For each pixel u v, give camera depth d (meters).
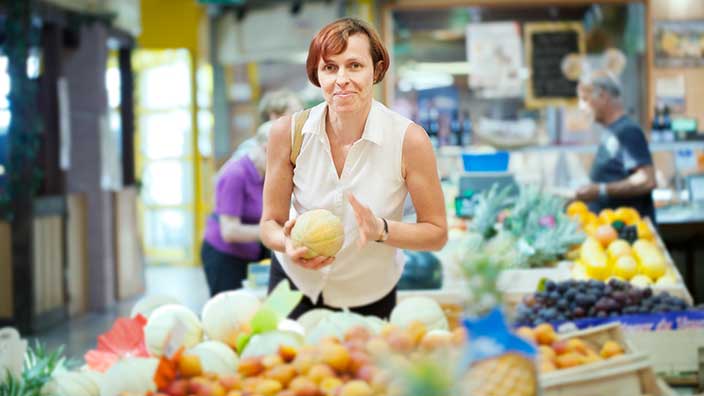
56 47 8.48
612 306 3.27
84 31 9.05
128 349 2.86
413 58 9.45
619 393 2.21
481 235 4.63
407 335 2.28
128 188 9.86
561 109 9.26
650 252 4.38
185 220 13.12
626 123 5.93
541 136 9.27
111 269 9.33
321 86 2.88
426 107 9.46
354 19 2.90
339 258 3.10
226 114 11.30
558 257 4.64
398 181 3.02
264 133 4.93
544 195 5.03
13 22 7.73
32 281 7.81
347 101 2.83
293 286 3.32
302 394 2.07
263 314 2.54
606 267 4.31
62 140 8.48
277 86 11.28
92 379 2.64
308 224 2.82
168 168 13.13
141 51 12.66
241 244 5.16
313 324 2.87
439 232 3.00
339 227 2.86
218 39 10.91
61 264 8.48
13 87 7.73
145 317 3.08
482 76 9.26
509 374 1.79
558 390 2.16
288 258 3.20
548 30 9.25
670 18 9.11
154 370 2.52
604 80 5.93
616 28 9.23
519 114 9.33
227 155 11.33
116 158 9.52
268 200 3.15
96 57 9.11
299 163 3.06
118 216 9.53
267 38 10.62
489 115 9.40
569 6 9.20
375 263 3.13
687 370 3.10
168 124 13.05
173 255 13.21
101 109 9.15
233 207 4.89
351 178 3.00
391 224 2.86
